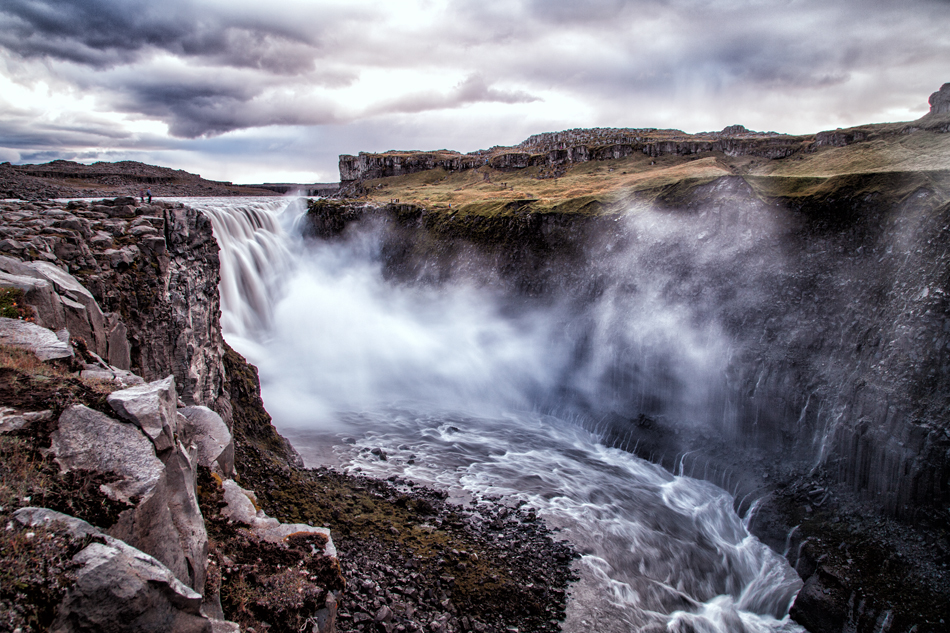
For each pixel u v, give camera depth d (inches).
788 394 1487.5
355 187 6510.8
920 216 1348.4
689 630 876.0
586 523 1133.1
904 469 1145.4
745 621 960.9
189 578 322.7
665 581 1001.5
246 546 442.6
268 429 1136.2
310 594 411.8
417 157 6845.5
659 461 1610.5
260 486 922.7
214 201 3708.2
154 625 254.1
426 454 1428.4
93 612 235.1
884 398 1228.5
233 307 2279.8
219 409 987.3
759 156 5187.0
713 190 1936.5
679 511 1300.4
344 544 823.7
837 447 1310.3
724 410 1647.4
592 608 837.8
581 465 1518.2
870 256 1443.2
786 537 1221.1
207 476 499.2
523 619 762.2
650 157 5669.3
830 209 1579.7
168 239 920.9
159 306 794.2
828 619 996.6
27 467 284.5
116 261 748.6
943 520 1074.1
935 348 1177.4
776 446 1489.9
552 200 2947.8
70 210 904.3
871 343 1332.4
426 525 967.0
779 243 1680.6
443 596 758.5
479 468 1375.5
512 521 1069.1
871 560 1085.8
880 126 4687.5
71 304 534.3
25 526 250.8
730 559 1133.7
